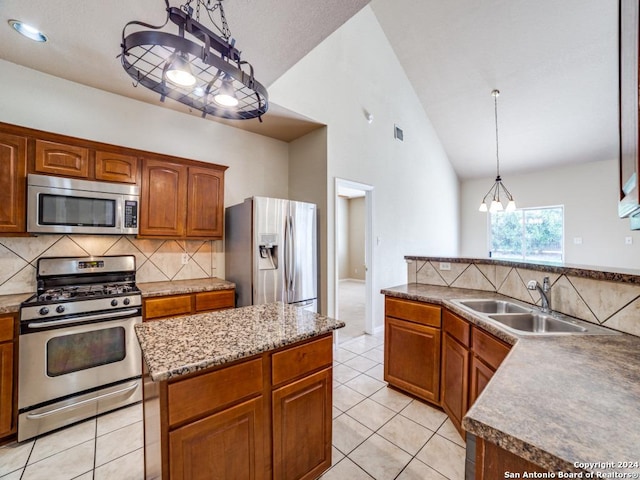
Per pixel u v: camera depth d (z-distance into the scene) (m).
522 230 6.42
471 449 0.94
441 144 6.13
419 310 2.33
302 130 3.67
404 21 4.25
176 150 3.07
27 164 2.08
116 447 1.83
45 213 2.12
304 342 1.49
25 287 2.31
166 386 1.07
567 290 1.74
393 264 4.66
